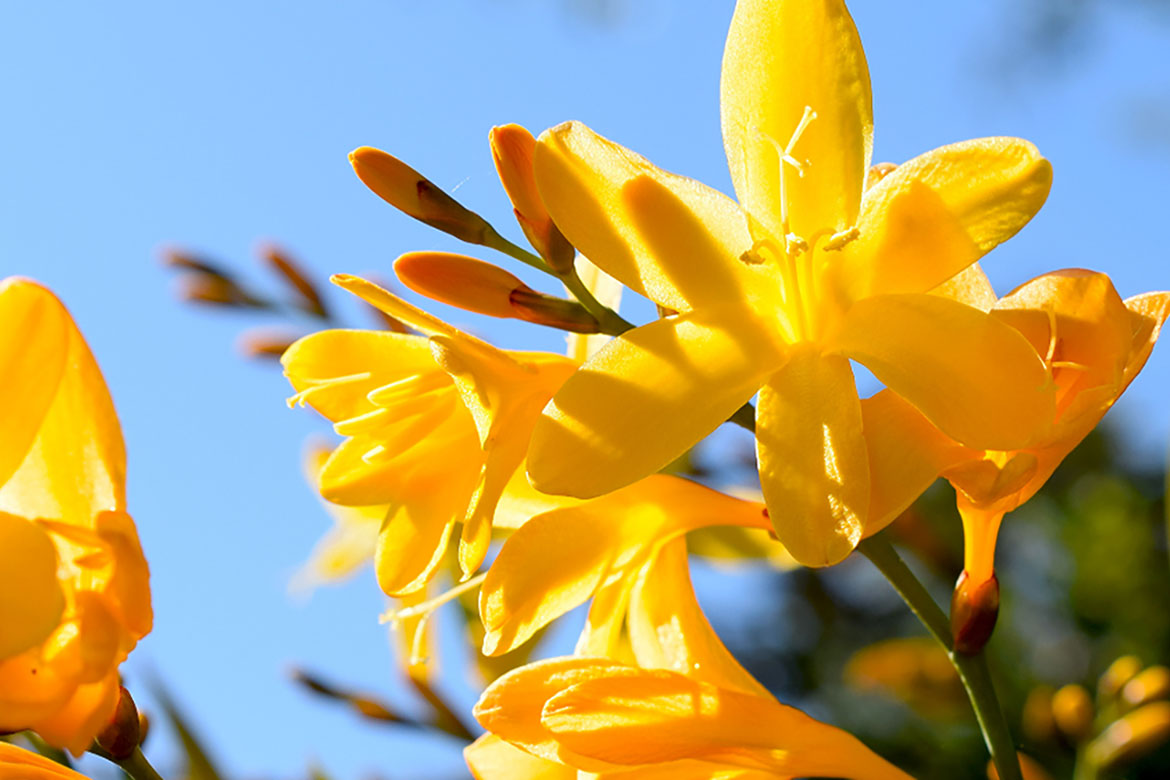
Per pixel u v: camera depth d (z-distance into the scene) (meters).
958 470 0.26
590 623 0.29
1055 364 0.27
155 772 0.27
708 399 0.27
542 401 0.27
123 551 0.26
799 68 0.27
